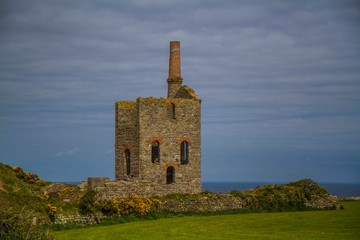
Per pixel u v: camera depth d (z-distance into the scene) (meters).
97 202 57.16
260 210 63.41
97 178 65.38
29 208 52.94
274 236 46.69
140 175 65.38
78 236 46.94
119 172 68.31
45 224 51.50
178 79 72.12
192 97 68.38
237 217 58.25
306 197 66.25
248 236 46.81
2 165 65.31
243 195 64.88
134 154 66.44
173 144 66.94
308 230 49.41
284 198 65.38
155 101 66.25
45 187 65.94
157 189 65.06
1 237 33.69
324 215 58.81
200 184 68.06
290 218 56.78
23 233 34.28
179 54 72.69
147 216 58.59
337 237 45.94
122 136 67.88
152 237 46.47
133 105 67.62
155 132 66.12
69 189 63.94
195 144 68.00
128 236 46.97
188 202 62.22
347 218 56.34
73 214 54.44
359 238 45.50
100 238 45.97
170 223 54.47
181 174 66.94
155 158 66.88
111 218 56.22
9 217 34.62
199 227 51.75
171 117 67.06
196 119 68.12
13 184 59.50
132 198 59.72
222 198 63.56
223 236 46.91
